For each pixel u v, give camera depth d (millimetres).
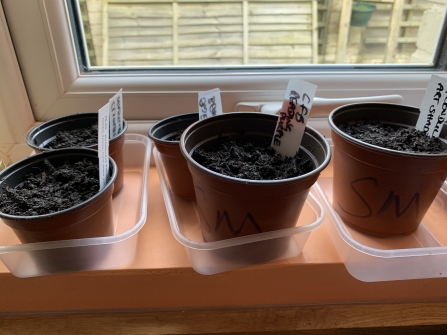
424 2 774
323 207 618
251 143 585
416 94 781
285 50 850
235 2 852
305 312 595
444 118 560
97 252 513
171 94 742
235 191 441
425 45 801
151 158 794
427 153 502
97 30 773
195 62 820
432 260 532
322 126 795
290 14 847
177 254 565
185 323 577
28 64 686
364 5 811
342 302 613
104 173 512
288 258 557
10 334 562
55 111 737
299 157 540
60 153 571
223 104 763
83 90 720
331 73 759
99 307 591
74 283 550
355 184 565
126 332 562
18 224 449
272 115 575
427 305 608
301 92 513
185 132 520
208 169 448
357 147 522
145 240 594
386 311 598
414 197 539
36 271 518
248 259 533
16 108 700
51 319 581
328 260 558
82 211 467
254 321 581
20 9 632
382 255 511
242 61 834
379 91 774
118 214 651
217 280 563
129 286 563
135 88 733
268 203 454
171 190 708
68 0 673
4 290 552
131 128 765
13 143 724
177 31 835
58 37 667
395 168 504
